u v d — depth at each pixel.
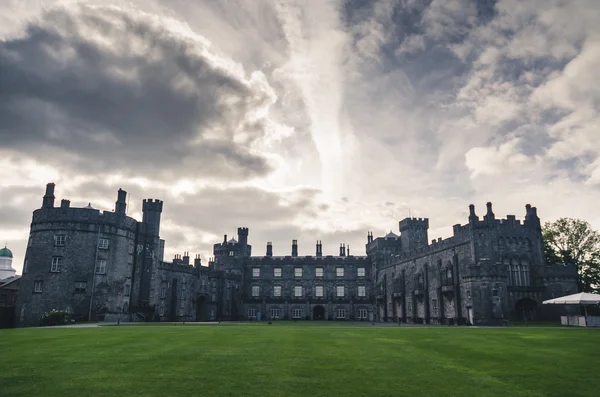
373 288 95.00
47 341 23.44
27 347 20.72
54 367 15.31
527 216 63.81
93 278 61.88
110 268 64.00
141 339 24.64
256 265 99.50
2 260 106.38
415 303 75.81
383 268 91.44
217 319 89.38
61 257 61.56
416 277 75.81
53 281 60.72
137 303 68.44
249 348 20.50
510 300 57.69
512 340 25.23
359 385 13.06
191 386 12.70
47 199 64.56
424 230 92.00
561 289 57.66
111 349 19.94
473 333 30.91
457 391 12.55
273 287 98.31
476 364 16.66
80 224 62.94
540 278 59.09
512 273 60.38
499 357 18.39
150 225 72.00
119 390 12.22
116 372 14.51
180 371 14.70
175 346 21.17
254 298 97.19
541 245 62.56
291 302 96.62
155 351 19.27
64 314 54.94
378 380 13.73
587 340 25.27
